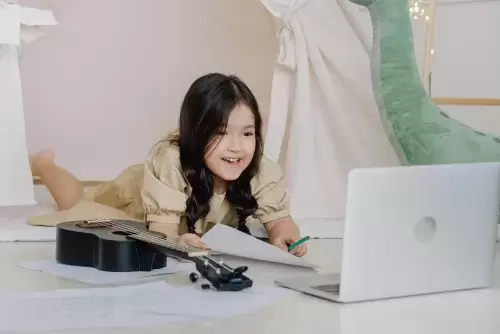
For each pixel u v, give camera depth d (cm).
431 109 205
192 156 175
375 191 131
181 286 139
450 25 261
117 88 291
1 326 114
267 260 164
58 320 117
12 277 146
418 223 137
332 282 142
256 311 124
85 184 286
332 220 213
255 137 180
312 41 215
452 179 139
